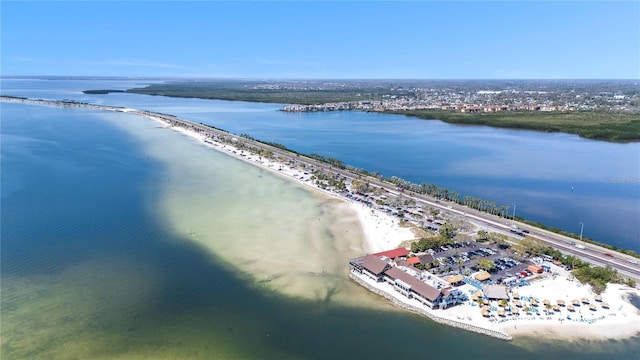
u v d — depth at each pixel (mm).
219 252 123688
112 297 99250
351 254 125875
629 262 121938
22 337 84750
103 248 124500
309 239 135500
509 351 84250
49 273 109375
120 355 80750
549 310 96438
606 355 83375
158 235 134375
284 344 84688
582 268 111812
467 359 81750
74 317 91625
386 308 98000
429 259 118750
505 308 97062
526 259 123562
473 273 115000
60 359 79188
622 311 97000
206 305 97125
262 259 120312
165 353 81375
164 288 103688
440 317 93312
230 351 82250
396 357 81812
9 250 121500
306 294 102812
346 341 86125
